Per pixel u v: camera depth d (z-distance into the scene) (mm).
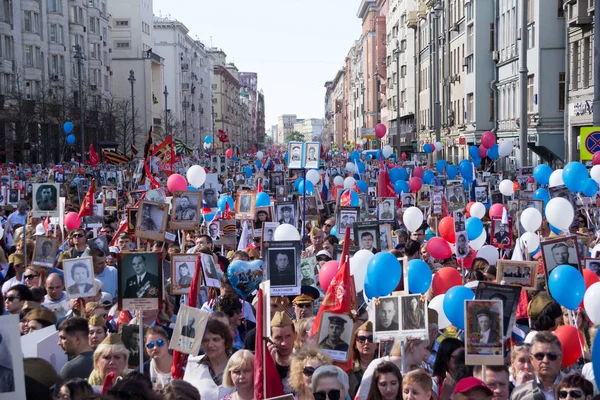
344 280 7621
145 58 102375
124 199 25141
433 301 8742
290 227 11367
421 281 8820
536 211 12164
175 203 12727
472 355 6855
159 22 122375
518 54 42125
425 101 72625
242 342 9805
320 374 6316
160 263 8344
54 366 8070
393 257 8289
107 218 18500
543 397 6664
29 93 66312
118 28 102500
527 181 23391
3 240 19750
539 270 11367
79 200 25938
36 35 67188
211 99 161500
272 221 14898
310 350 6785
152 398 6078
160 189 15039
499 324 6855
